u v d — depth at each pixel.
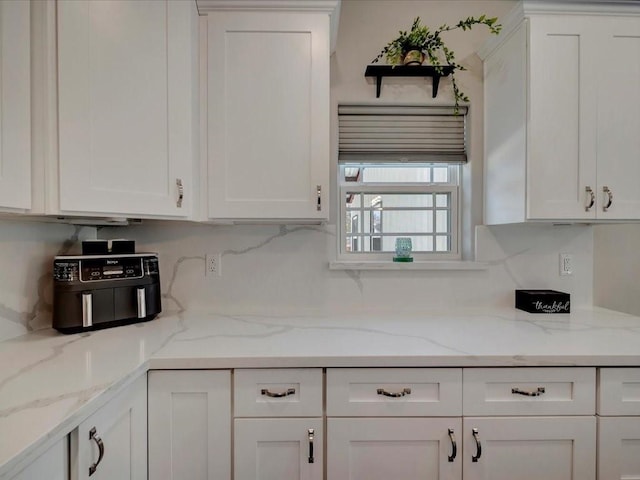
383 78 1.73
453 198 1.86
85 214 1.04
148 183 1.17
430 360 1.05
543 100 1.38
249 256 1.68
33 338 1.20
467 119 1.77
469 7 1.76
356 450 1.07
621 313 1.63
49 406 0.73
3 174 0.88
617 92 1.39
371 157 1.76
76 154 1.01
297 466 1.06
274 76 1.36
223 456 1.05
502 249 1.73
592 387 1.07
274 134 1.36
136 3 1.14
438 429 1.06
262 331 1.32
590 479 1.07
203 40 1.35
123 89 1.11
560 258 1.73
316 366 1.06
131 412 0.96
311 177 1.37
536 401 1.07
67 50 0.99
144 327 1.37
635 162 1.39
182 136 1.26
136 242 1.66
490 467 1.07
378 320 1.50
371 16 1.74
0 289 1.15
